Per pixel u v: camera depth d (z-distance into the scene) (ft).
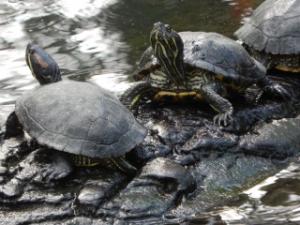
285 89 35.94
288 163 31.73
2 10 53.21
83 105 28.55
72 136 27.71
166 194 27.84
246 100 34.94
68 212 26.76
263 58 38.17
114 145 27.81
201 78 32.83
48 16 51.90
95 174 28.45
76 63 43.60
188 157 30.42
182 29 48.88
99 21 51.03
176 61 32.27
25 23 50.65
